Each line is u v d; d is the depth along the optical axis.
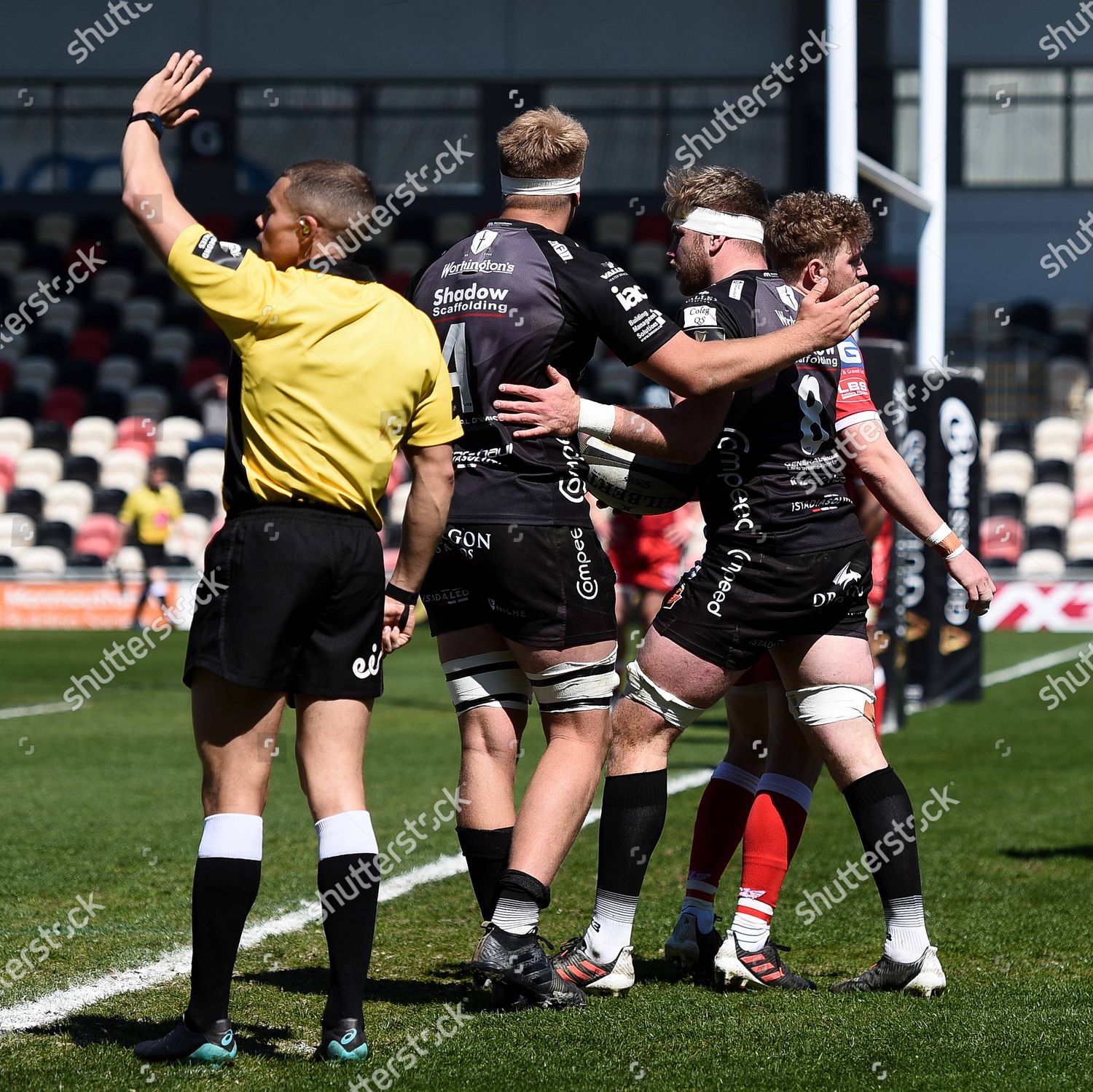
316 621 10.35
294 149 89.81
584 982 12.16
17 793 23.83
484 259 11.96
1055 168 87.12
